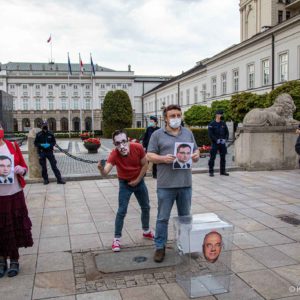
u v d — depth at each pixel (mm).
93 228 5406
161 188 4012
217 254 3359
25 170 3879
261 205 6637
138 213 6188
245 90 35906
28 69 82938
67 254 4344
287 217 5809
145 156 4453
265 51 32406
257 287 3428
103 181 9758
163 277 3666
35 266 4004
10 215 3748
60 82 76938
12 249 3744
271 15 39844
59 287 3494
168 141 3926
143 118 82812
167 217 4035
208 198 7266
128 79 79000
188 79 52906
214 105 34250
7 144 3820
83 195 7918
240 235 4906
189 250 3293
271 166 11203
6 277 3738
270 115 11148
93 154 21328
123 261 4062
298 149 8602
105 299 3256
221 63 41062
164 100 66000
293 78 28625
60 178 9461
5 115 26125
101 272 3785
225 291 3332
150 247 4512
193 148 3986
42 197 7746
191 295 3264
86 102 77875
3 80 74625
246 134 11133
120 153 4383
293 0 40125
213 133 10055
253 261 4020
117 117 53750
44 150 9258
